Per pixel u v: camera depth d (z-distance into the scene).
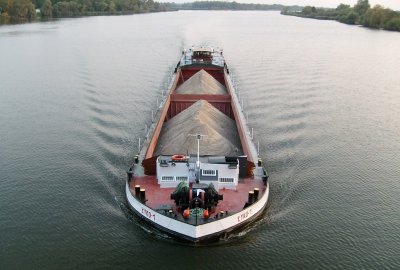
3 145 36.62
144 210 23.73
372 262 22.19
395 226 25.28
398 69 74.69
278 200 27.55
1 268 21.28
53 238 23.62
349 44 109.94
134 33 128.38
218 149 29.03
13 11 160.00
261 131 39.81
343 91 57.00
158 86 57.03
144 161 26.69
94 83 59.25
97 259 22.02
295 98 52.25
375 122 44.19
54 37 114.69
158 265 21.69
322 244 23.42
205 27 159.75
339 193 28.86
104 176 30.41
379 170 32.66
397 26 149.88
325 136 39.41
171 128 35.09
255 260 22.11
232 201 24.41
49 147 35.97
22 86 57.91
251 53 90.31
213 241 22.92
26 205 26.91
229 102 41.12
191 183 25.75
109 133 38.91
